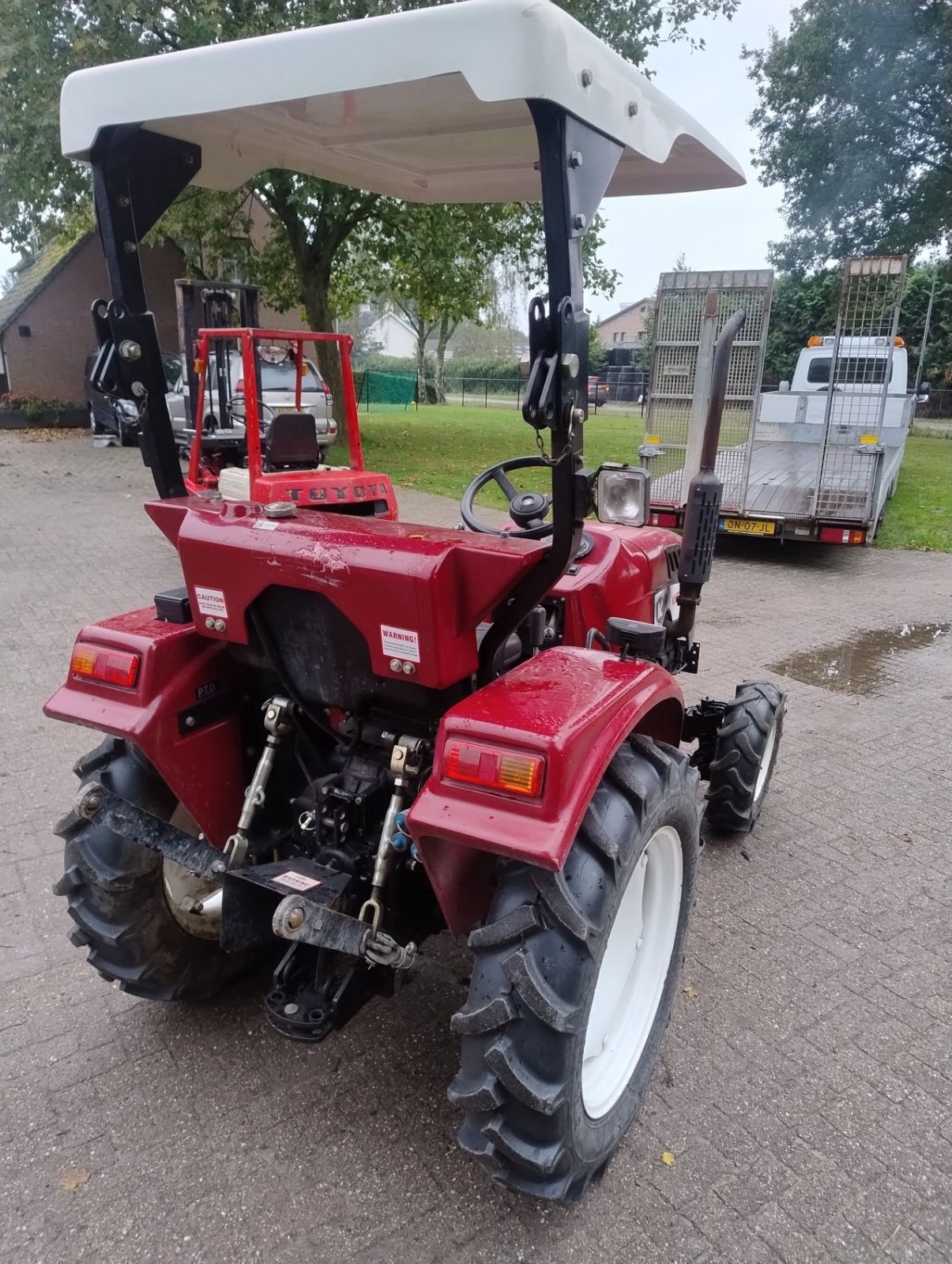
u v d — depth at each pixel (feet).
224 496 25.20
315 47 5.64
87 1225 6.44
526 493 7.99
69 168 39.50
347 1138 7.22
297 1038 6.47
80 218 48.96
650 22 44.29
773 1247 6.40
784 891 10.90
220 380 32.35
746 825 11.67
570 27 5.26
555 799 5.40
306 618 6.75
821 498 28.27
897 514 38.70
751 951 9.75
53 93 38.09
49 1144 7.13
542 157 5.46
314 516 7.27
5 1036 8.29
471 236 48.98
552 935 5.69
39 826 11.86
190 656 7.41
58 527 31.35
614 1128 6.67
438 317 62.64
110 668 7.24
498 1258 6.25
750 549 32.96
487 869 6.39
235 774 7.85
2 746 14.30
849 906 10.64
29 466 46.73
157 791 7.70
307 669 7.01
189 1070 7.90
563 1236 6.42
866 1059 8.24
